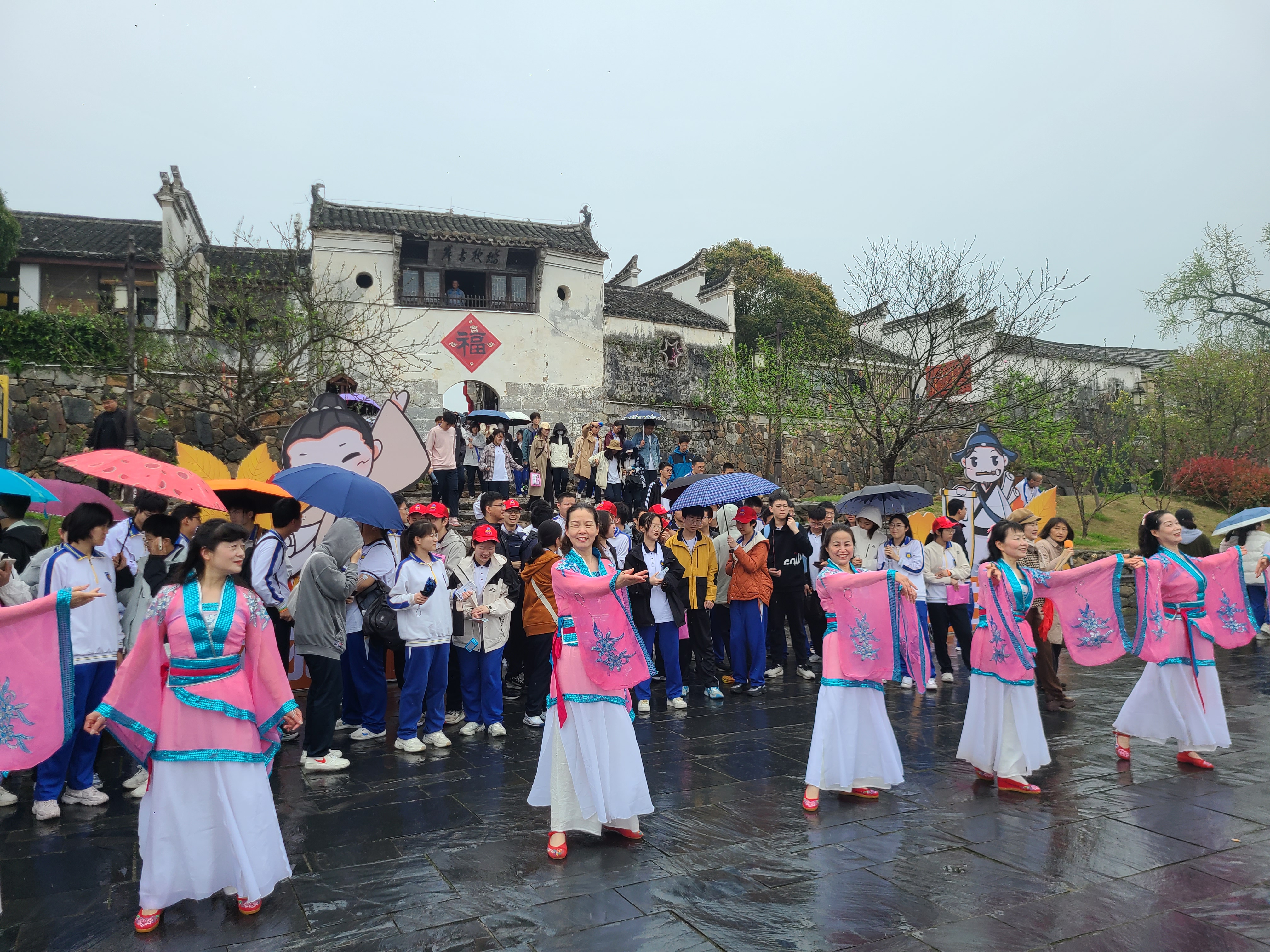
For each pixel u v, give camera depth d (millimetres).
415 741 6195
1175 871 3975
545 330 20484
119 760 6242
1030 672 5223
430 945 3324
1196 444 22219
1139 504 20094
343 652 5906
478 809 4941
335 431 8508
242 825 3570
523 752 6199
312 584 5688
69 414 14508
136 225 20344
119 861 4230
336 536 6023
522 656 7504
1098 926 3436
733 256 27719
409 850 4316
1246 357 23781
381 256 19062
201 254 17656
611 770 4336
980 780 5457
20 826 4750
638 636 4469
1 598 5062
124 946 3348
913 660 5094
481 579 6699
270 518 7988
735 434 21594
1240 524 8047
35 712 3963
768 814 4840
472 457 14586
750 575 8195
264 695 3742
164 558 5621
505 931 3439
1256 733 6582
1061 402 16625
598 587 4258
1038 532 9617
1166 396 24125
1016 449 16766
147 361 14258
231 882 3617
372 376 16344
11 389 14180
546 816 4820
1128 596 14758
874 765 5031
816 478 21969
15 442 14117
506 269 20484
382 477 8938
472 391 20188
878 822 4699
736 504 10148
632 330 22656
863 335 18203
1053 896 3723
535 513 8008
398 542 6973
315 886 3889
